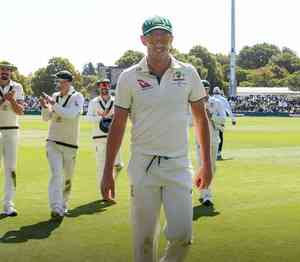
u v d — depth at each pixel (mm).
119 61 99000
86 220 8805
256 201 10477
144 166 4961
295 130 35250
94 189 11969
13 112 8953
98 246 7211
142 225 5031
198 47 121125
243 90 118562
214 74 120500
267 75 142500
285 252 6926
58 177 8859
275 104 80125
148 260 5098
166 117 4926
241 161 17562
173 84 4930
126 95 4992
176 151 4965
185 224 4910
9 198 9141
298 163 17016
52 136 8977
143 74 4930
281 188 12086
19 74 94812
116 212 9461
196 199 10625
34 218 8930
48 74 93438
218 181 13156
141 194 4965
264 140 26797
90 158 18375
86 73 117812
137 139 5012
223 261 6547
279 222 8602
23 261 6566
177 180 4922
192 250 6984
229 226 8344
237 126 40500
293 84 130625
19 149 21641
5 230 8102
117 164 11492
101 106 11070
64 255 6805
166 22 4918
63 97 8961
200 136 5250
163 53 4910
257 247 7148
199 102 5141
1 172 14109
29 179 13453
